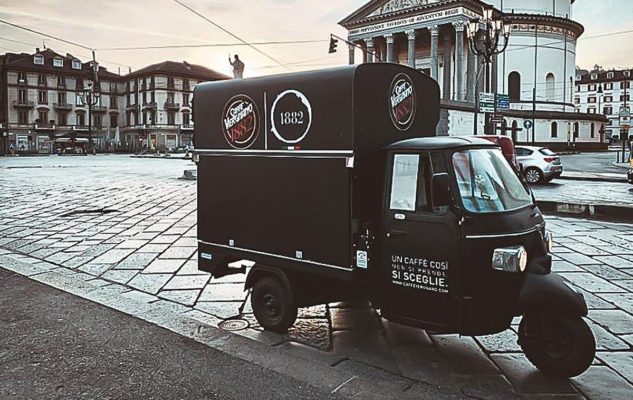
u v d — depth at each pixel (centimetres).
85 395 382
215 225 548
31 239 962
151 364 436
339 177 445
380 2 5169
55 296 623
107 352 460
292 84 472
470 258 398
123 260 801
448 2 4681
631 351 463
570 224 1126
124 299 613
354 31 5412
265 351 464
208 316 557
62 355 452
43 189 1894
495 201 417
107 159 5031
